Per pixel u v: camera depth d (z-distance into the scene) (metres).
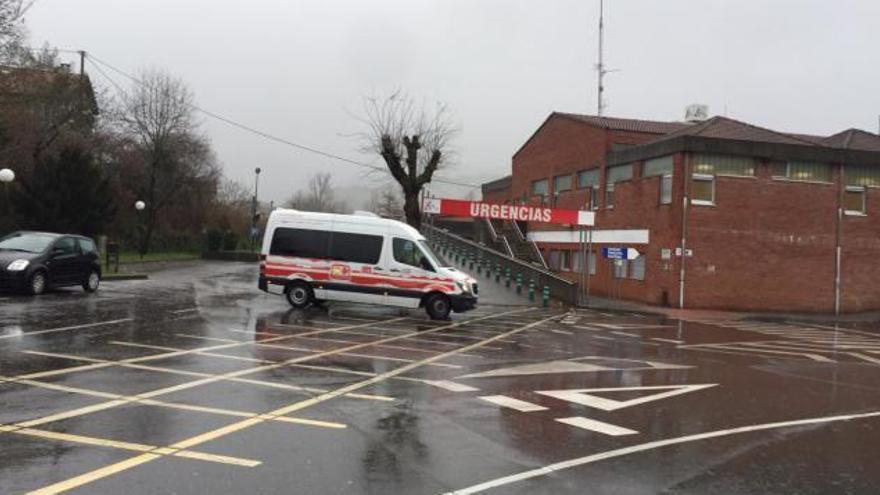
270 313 18.75
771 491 5.93
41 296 18.75
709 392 10.60
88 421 7.18
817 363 14.84
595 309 28.52
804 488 6.04
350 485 5.61
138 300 19.59
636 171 33.41
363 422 7.69
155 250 52.41
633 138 36.91
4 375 9.21
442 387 9.94
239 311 18.73
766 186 31.00
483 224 49.78
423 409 8.48
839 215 31.70
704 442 7.51
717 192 30.50
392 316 20.27
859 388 11.71
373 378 10.36
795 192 31.28
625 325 22.20
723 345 17.64
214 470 5.83
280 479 5.68
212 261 50.66
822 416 9.19
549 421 8.16
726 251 30.50
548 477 6.04
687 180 30.16
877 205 32.28
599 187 37.00
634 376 11.83
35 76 33.44
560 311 26.69
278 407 8.22
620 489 5.80
